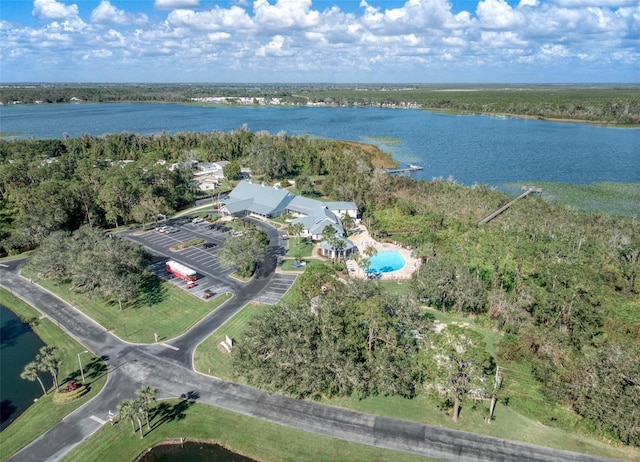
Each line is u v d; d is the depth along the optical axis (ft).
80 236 337.11
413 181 572.51
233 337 256.73
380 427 191.52
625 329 245.45
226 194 582.76
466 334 192.54
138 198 468.34
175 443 187.32
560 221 431.84
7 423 196.75
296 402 206.90
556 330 248.11
